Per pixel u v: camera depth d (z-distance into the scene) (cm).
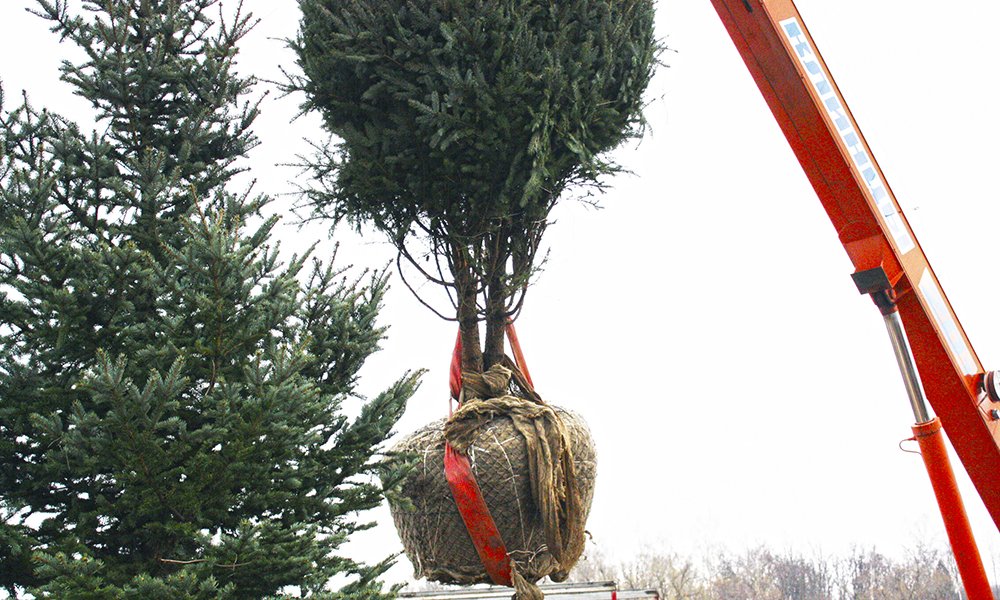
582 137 548
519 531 530
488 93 525
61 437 479
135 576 483
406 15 536
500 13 525
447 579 548
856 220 551
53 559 439
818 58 543
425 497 546
